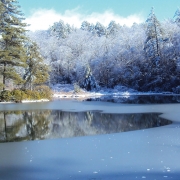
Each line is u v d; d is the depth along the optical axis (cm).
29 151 761
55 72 7119
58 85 6538
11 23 3116
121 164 626
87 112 1759
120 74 6019
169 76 4931
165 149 748
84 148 782
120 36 7238
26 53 3372
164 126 1140
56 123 1289
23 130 1107
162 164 620
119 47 6588
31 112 1800
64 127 1168
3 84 2892
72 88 6103
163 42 5359
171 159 655
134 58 5984
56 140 901
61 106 2270
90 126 1180
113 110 1864
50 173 582
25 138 943
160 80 4944
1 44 3112
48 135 991
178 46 5072
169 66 5072
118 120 1356
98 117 1491
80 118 1457
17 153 740
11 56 2988
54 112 1784
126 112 1722
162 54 5266
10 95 2859
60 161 661
